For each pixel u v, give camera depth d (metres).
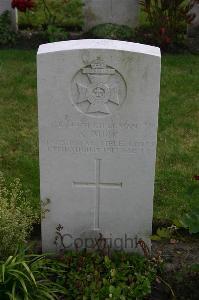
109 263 2.40
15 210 2.33
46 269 2.37
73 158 2.40
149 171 2.41
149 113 2.31
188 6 4.41
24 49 4.40
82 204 2.48
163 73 4.04
